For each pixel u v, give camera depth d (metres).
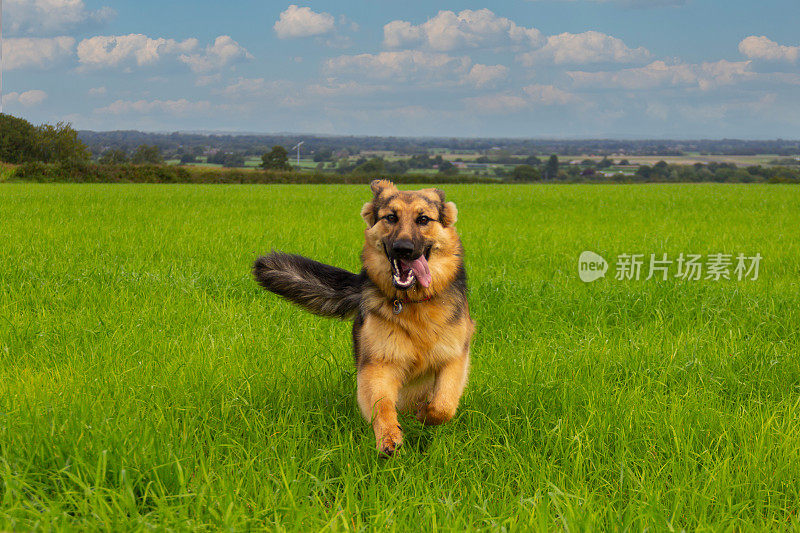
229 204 26.47
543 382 5.77
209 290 9.45
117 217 19.66
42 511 3.55
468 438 4.82
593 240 15.27
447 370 4.88
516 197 34.31
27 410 4.68
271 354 6.56
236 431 4.80
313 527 3.50
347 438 4.71
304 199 30.89
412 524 3.63
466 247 13.88
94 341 6.86
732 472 4.21
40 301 8.48
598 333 7.65
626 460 4.35
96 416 4.62
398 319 4.72
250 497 3.84
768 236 16.11
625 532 3.49
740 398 5.64
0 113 106.19
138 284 9.43
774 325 7.76
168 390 5.50
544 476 4.11
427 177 81.81
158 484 3.79
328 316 5.70
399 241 4.52
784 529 3.69
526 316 8.26
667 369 6.17
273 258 5.71
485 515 3.62
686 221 20.28
